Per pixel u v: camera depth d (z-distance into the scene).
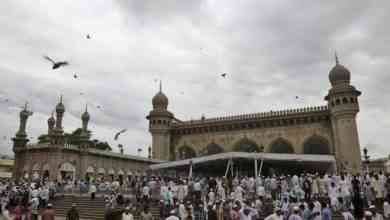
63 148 43.78
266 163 35.22
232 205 17.88
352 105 40.81
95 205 27.36
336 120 42.28
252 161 33.38
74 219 16.64
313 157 30.16
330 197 20.95
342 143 40.41
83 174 44.81
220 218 17.52
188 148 52.84
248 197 23.30
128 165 52.19
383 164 61.81
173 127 54.09
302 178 24.34
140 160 52.38
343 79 43.22
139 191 28.31
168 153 52.81
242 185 25.58
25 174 44.91
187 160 34.03
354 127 40.47
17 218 17.97
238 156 29.98
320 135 44.16
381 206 20.77
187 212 18.14
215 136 51.06
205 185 26.61
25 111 49.66
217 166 38.34
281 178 25.48
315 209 15.27
